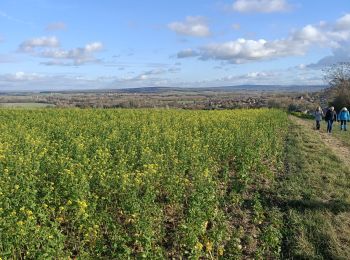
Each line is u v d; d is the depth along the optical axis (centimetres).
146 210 1073
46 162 1445
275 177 1695
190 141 2020
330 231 1097
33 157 1509
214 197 1262
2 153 1579
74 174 1259
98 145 1875
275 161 1944
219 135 2247
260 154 1992
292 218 1198
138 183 1216
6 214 966
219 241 977
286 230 1121
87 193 1140
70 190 1127
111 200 1219
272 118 3825
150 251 904
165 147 1872
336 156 2184
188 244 938
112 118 3372
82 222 991
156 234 1038
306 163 1948
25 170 1309
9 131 2289
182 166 1521
